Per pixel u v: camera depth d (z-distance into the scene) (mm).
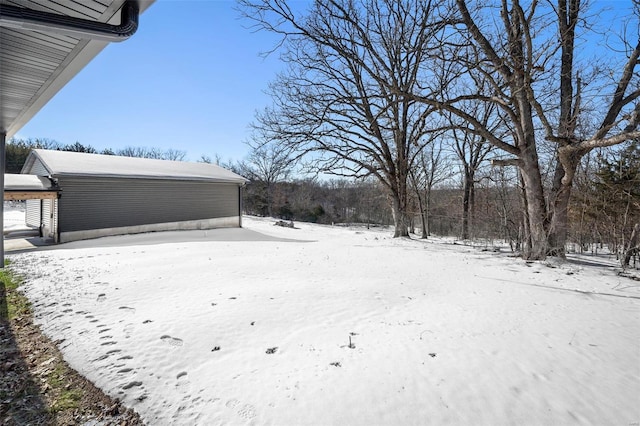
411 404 2623
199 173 19875
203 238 14992
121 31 3018
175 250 10883
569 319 4559
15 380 3311
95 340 3982
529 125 9742
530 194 9875
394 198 17219
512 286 6398
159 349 3668
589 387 2875
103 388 3076
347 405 2617
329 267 8102
